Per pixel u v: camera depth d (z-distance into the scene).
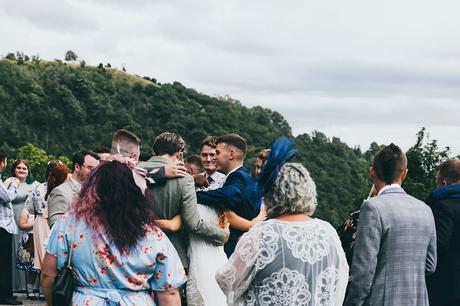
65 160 90.25
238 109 120.06
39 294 11.55
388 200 5.59
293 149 4.61
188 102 121.81
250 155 100.38
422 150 37.28
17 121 110.94
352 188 91.81
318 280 4.45
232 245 7.12
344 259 4.62
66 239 4.34
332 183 88.75
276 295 4.38
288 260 4.39
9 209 10.88
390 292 5.48
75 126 115.50
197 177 7.61
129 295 4.34
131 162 4.80
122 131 7.06
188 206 6.43
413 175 36.84
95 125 117.25
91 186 4.40
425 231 5.61
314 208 4.59
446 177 6.92
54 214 7.76
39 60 141.88
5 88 113.25
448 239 6.49
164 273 4.42
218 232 6.68
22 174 12.28
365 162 103.69
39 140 110.94
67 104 115.44
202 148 8.39
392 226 5.50
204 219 6.82
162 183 6.40
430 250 5.71
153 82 144.62
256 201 6.96
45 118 113.06
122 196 4.37
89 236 4.30
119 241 4.29
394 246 5.50
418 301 5.53
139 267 4.34
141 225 4.36
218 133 110.69
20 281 12.16
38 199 10.56
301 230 4.47
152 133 118.38
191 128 114.94
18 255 11.41
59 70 126.94
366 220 5.50
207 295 6.70
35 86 116.12
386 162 5.73
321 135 102.12
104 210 4.33
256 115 120.31
